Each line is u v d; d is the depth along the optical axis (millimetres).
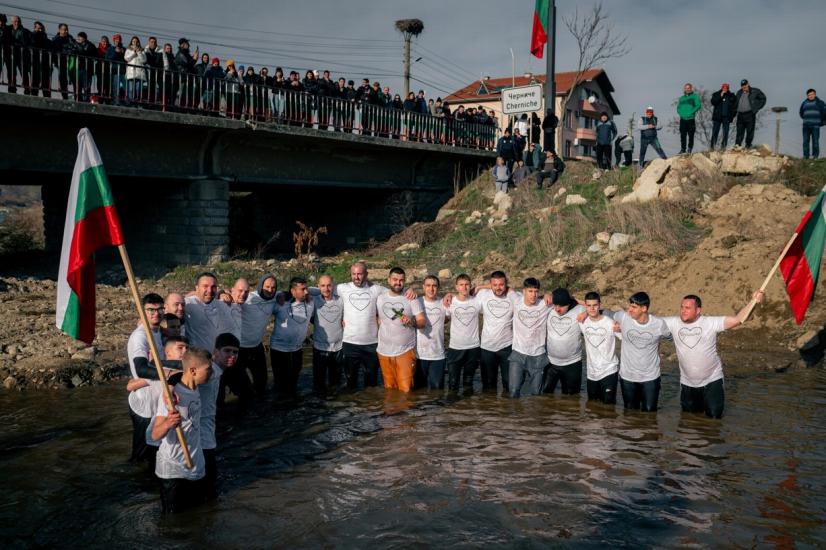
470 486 6031
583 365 11047
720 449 6961
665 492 5883
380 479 6211
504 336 9305
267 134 18547
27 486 5996
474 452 6895
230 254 22453
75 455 6727
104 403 8383
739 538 5047
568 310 8859
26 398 8531
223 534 5137
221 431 7617
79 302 5523
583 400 8914
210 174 18391
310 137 19391
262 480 6203
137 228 19969
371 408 8531
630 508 5566
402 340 9242
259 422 7941
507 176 22453
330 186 21719
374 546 4949
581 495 5824
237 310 8352
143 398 6074
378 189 24281
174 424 5242
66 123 15438
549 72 22219
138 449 6496
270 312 9062
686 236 15727
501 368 9484
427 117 23797
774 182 17109
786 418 8008
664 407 8562
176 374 5566
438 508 5582
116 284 16875
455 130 25125
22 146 14914
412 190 24359
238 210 27797
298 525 5289
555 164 21453
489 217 20922
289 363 9211
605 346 8594
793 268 8164
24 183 22078
